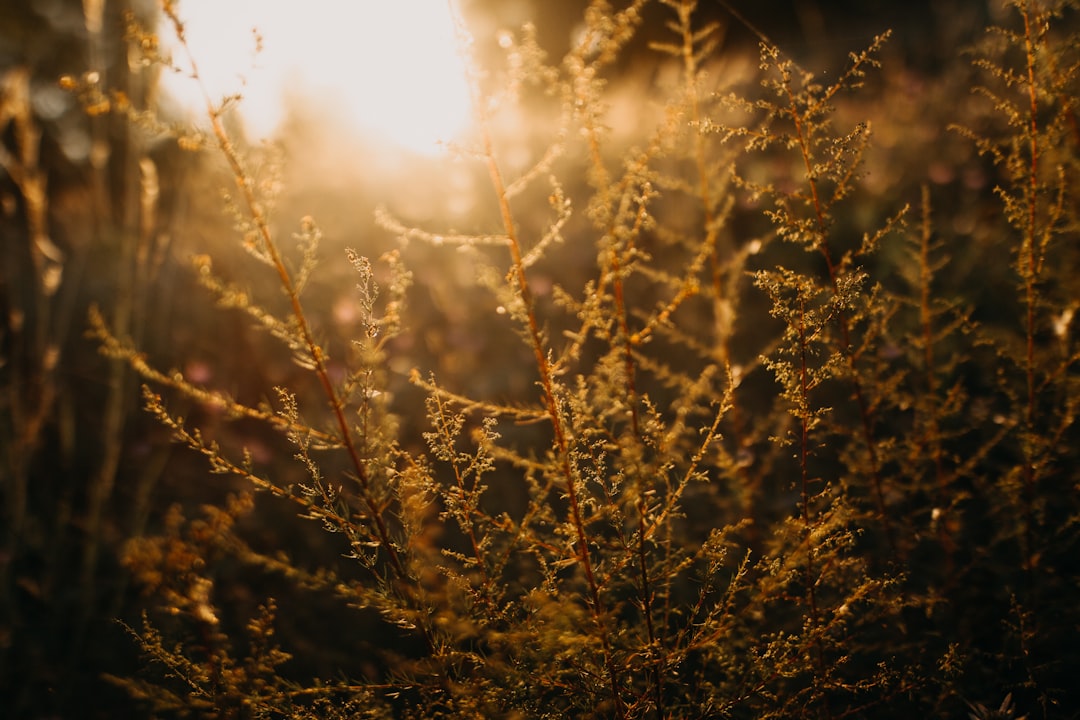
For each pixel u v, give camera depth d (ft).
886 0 26.73
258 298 10.91
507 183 11.83
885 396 5.70
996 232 9.00
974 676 5.21
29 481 9.07
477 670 4.02
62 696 6.43
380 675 6.20
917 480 5.65
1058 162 5.56
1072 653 5.46
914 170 12.29
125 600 7.59
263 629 4.15
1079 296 5.61
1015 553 6.04
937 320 8.22
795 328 4.25
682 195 10.82
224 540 3.81
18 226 11.59
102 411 10.39
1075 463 5.99
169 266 11.33
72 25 14.97
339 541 7.95
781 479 7.08
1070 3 4.97
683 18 4.90
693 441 7.63
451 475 7.93
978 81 13.46
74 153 14.01
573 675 4.28
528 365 10.28
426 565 3.95
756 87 9.62
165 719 5.74
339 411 3.73
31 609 7.66
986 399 7.07
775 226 10.89
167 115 8.46
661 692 4.07
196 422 10.07
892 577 5.14
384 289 11.41
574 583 4.64
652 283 10.59
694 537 6.38
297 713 4.05
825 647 4.61
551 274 11.84
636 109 11.54
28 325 11.21
